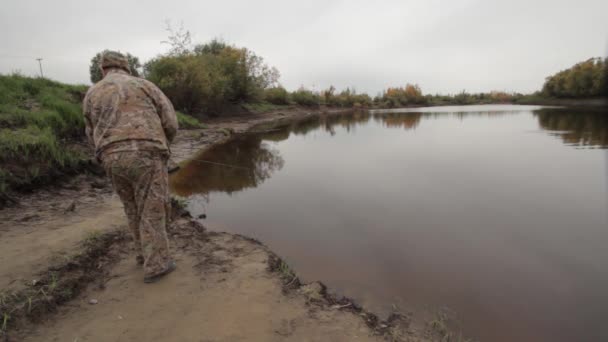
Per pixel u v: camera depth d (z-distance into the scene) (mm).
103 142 2350
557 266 3168
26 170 4574
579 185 5719
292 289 2654
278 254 3387
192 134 11867
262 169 7430
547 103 52375
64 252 2912
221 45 26438
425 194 5445
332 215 4555
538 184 5844
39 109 6973
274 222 4297
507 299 2668
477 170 6988
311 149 10359
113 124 2348
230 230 4000
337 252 3455
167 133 2725
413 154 9148
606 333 2285
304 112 35562
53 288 2375
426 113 34875
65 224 3578
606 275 3000
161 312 2273
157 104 2568
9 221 3566
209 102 18375
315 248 3543
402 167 7508
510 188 5664
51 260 2771
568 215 4434
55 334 2033
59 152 5289
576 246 3570
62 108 7188
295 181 6398
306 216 4523
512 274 3039
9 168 4422
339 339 2102
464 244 3643
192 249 3254
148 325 2141
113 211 4039
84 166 5605
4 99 7000
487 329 2326
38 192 4465
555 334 2279
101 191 4902
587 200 4980
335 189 5805
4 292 2301
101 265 2828
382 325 2295
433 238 3807
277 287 2654
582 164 7250
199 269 2863
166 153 2588
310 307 2430
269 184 6188
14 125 5844
